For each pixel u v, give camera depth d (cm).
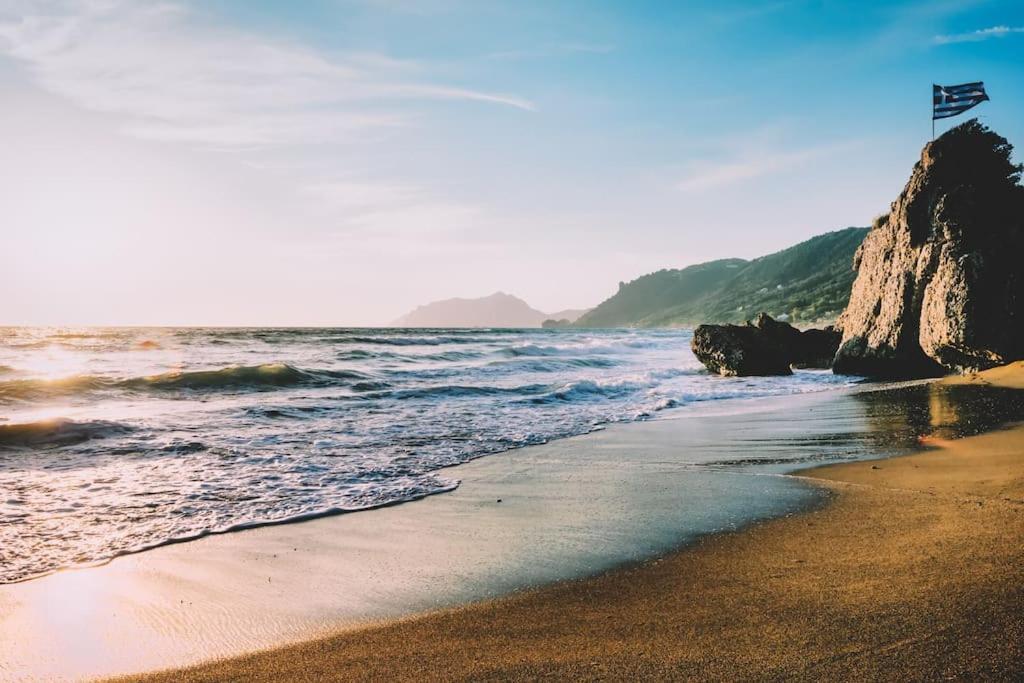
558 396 1773
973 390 1592
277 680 327
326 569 508
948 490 619
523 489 766
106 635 397
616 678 302
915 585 382
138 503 716
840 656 306
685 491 715
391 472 867
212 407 1452
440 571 491
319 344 3803
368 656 350
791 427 1198
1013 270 1794
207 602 448
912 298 2164
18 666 357
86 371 2195
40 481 812
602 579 453
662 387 2114
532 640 357
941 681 277
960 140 2081
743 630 346
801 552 472
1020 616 329
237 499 733
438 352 3372
